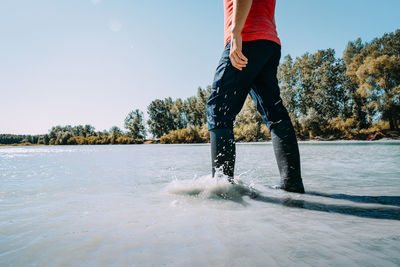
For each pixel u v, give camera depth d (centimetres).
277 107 157
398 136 1945
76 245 67
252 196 131
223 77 147
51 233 76
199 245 66
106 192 143
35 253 62
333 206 109
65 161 431
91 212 100
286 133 151
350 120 2328
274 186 160
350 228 78
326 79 2942
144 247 65
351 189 149
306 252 60
